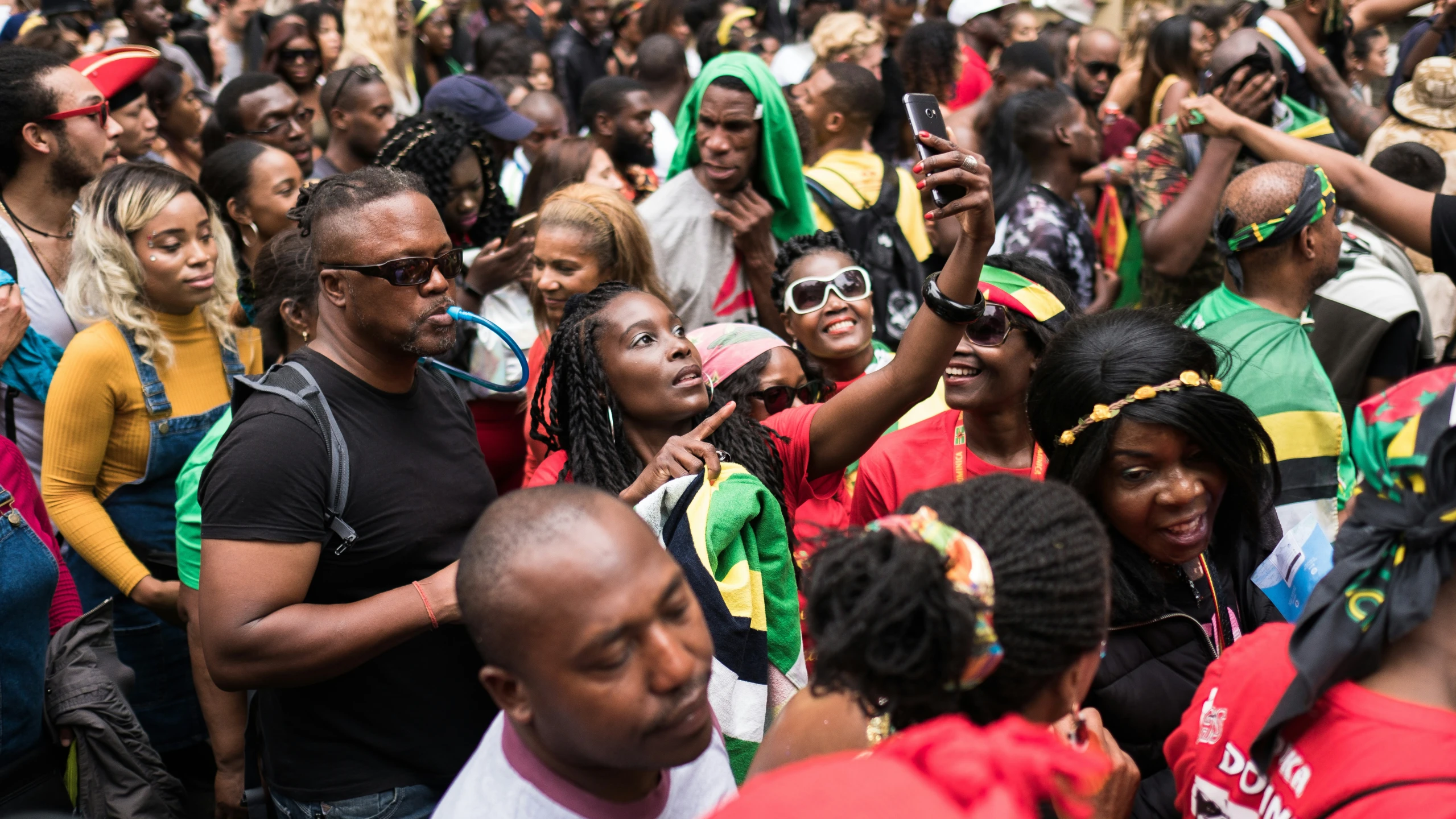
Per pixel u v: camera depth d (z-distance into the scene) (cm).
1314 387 259
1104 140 649
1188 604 203
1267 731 136
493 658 129
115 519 311
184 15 787
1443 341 445
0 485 244
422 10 809
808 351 328
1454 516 125
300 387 205
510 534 126
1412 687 130
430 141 376
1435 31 546
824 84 484
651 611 123
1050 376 202
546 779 135
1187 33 622
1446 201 285
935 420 278
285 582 196
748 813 97
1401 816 121
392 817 210
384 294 206
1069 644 130
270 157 379
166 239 307
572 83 870
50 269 337
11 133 331
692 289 398
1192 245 376
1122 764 165
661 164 621
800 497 253
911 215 453
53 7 690
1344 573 133
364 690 210
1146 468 192
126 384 304
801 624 233
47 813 194
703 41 802
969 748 100
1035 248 444
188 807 337
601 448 235
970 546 125
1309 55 568
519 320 382
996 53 795
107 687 246
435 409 226
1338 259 286
